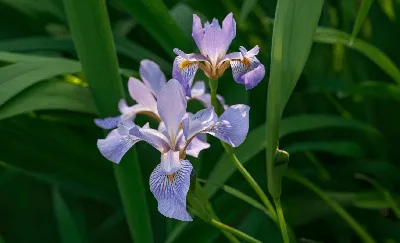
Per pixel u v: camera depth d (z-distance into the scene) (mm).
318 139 569
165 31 489
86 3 403
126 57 550
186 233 447
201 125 330
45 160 488
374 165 523
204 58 346
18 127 469
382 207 517
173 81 323
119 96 419
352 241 539
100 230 580
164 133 339
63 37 568
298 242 529
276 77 326
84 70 415
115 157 334
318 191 481
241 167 357
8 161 475
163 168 313
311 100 581
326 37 451
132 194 424
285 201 504
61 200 526
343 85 534
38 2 607
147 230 427
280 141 560
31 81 421
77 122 499
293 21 343
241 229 494
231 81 522
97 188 524
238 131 322
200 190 347
